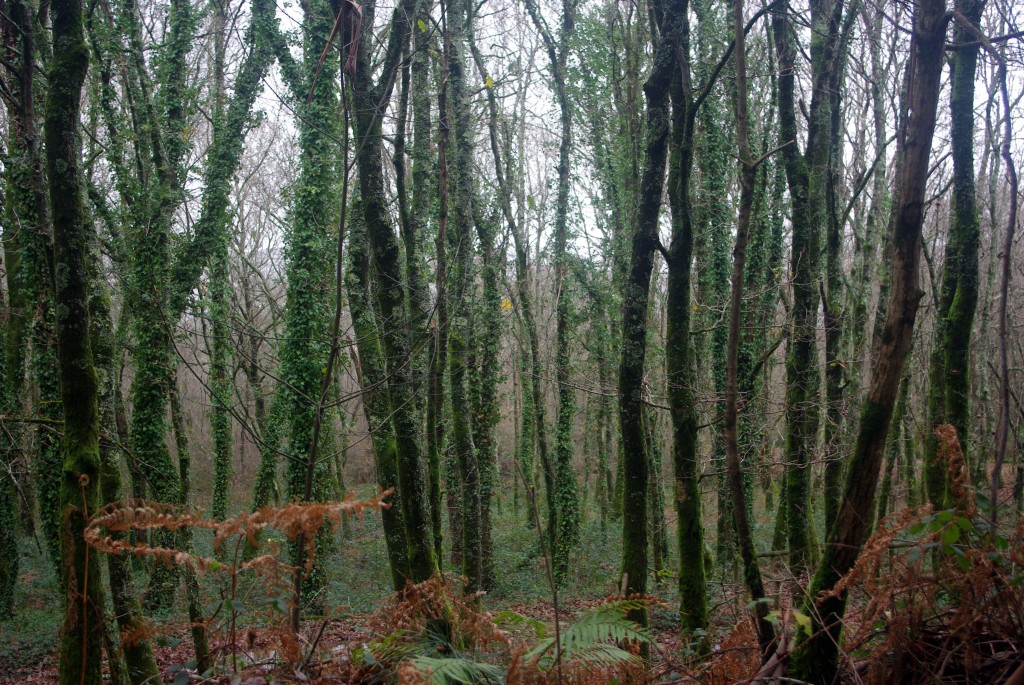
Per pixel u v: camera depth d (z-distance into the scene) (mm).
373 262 6223
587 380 16234
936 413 6973
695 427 5793
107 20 14398
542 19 15742
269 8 14328
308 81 14078
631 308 5879
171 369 12258
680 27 5812
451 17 11664
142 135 13914
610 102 15656
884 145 11617
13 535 13562
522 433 23047
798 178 8391
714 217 13602
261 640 3545
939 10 3445
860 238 16391
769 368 13094
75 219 4359
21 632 12469
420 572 5629
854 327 13656
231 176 14758
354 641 4363
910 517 3475
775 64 11500
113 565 4910
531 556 17516
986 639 3578
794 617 3508
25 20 5688
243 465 31094
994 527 3799
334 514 3256
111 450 5762
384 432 6195
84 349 4289
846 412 9555
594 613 4406
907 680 3566
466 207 11734
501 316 15422
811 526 8328
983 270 13945
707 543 16062
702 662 4426
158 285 12367
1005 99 5277
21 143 9594
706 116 13289
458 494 14883
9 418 7121
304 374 14008
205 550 15992
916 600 3668
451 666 3721
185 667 3424
